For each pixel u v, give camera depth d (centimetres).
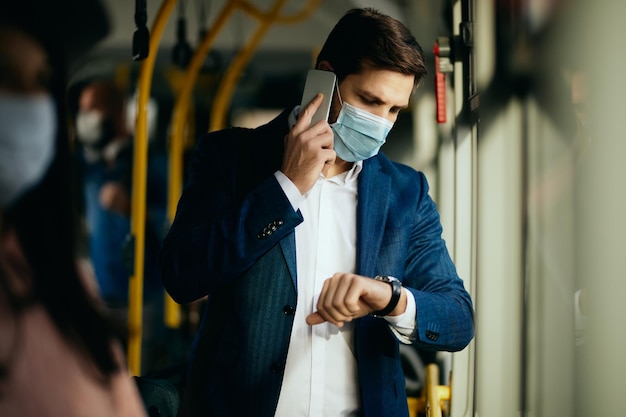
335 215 223
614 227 146
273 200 212
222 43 779
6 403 104
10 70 102
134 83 724
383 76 214
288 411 213
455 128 265
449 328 215
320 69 226
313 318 205
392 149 559
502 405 220
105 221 641
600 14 144
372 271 218
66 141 112
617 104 143
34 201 111
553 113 180
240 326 214
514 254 215
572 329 171
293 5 771
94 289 121
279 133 233
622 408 146
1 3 101
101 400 113
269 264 215
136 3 305
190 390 218
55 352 109
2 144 102
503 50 212
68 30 106
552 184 183
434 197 500
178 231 221
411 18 583
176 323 571
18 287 107
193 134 713
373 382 216
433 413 268
